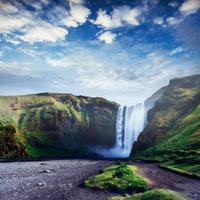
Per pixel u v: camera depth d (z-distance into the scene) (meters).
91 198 41.41
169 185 51.00
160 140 136.38
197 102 168.12
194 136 107.06
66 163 114.31
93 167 92.00
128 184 47.34
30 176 68.69
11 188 51.44
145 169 70.00
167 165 78.12
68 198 41.78
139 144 160.62
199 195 43.19
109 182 48.59
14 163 113.81
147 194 29.55
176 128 137.88
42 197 43.12
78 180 59.50
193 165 71.38
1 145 154.62
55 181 59.09
